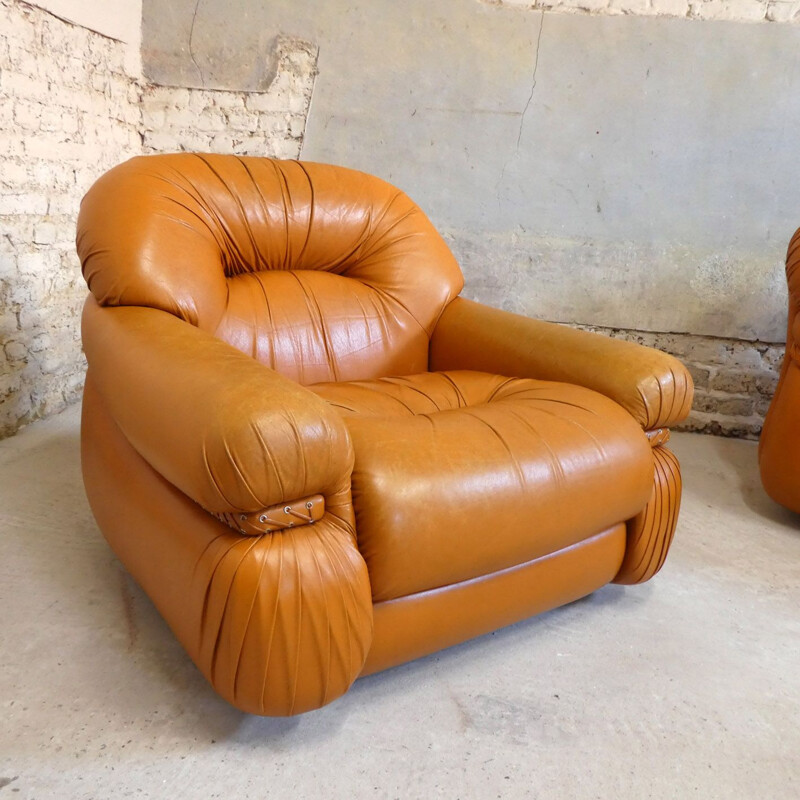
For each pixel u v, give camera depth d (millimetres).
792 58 2457
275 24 2684
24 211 2201
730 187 2584
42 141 2252
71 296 2508
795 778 1133
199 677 1269
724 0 2441
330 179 1800
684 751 1171
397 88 2658
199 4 2713
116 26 2598
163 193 1504
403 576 1117
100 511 1463
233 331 1548
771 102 2500
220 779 1052
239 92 2773
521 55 2570
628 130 2584
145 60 2801
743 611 1591
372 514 1090
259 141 2811
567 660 1384
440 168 2705
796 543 1929
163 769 1062
